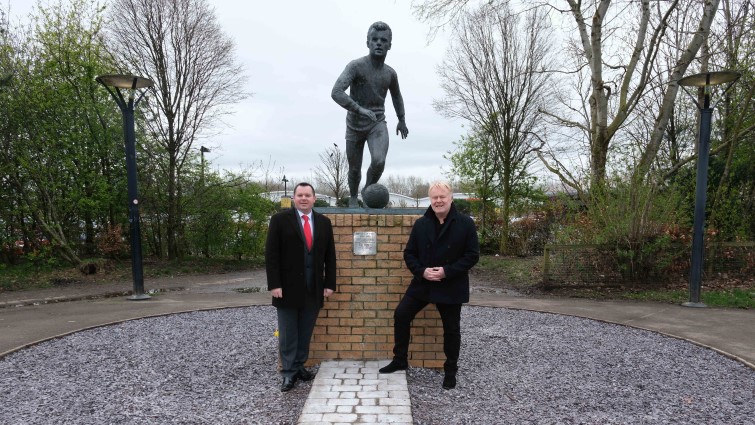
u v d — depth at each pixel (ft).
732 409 12.21
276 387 13.46
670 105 39.19
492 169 62.80
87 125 44.70
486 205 63.52
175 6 50.01
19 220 42.11
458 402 12.30
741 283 32.83
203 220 53.36
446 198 13.05
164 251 55.72
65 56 42.91
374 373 13.83
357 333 15.14
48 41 42.50
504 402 12.36
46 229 40.83
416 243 13.50
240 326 21.57
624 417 11.55
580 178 37.06
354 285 15.06
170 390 13.25
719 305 27.84
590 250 33.55
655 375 14.88
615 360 16.43
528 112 61.05
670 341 19.27
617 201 33.53
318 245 13.48
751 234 40.78
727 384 14.19
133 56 49.75
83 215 45.62
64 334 19.83
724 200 38.88
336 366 14.47
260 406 11.98
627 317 24.39
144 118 48.80
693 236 27.76
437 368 15.10
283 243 13.20
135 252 30.32
